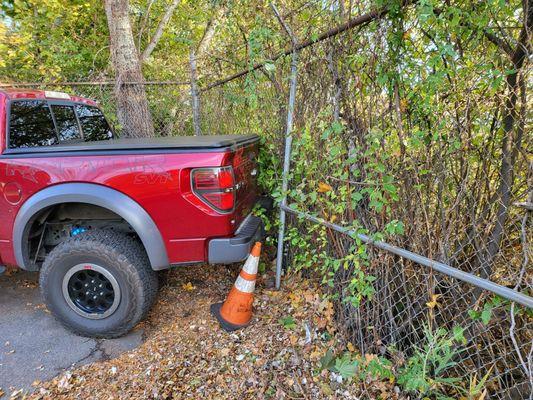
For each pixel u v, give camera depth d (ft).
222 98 15.84
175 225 7.43
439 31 5.22
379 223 6.63
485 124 5.24
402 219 6.34
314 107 7.92
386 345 7.07
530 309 4.78
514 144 4.98
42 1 22.33
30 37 22.62
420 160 5.92
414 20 5.53
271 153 10.22
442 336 6.04
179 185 7.24
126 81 18.43
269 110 10.48
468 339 6.04
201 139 9.16
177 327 8.48
